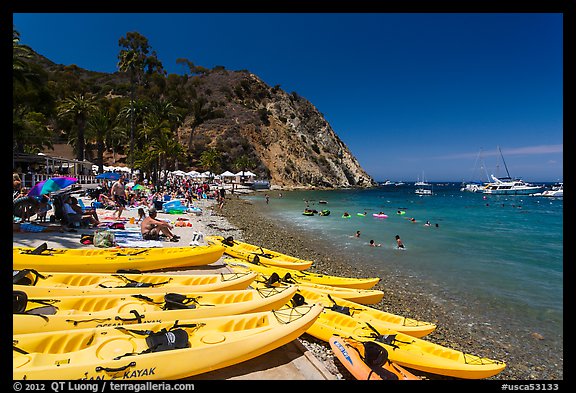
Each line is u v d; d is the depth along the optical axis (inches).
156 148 1743.4
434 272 519.8
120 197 767.7
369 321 271.4
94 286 251.4
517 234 898.1
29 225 452.1
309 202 1963.6
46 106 1809.8
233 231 782.5
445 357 236.5
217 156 2842.0
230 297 246.4
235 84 4375.0
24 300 188.7
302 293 315.6
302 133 4456.2
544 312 369.4
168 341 171.2
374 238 805.2
